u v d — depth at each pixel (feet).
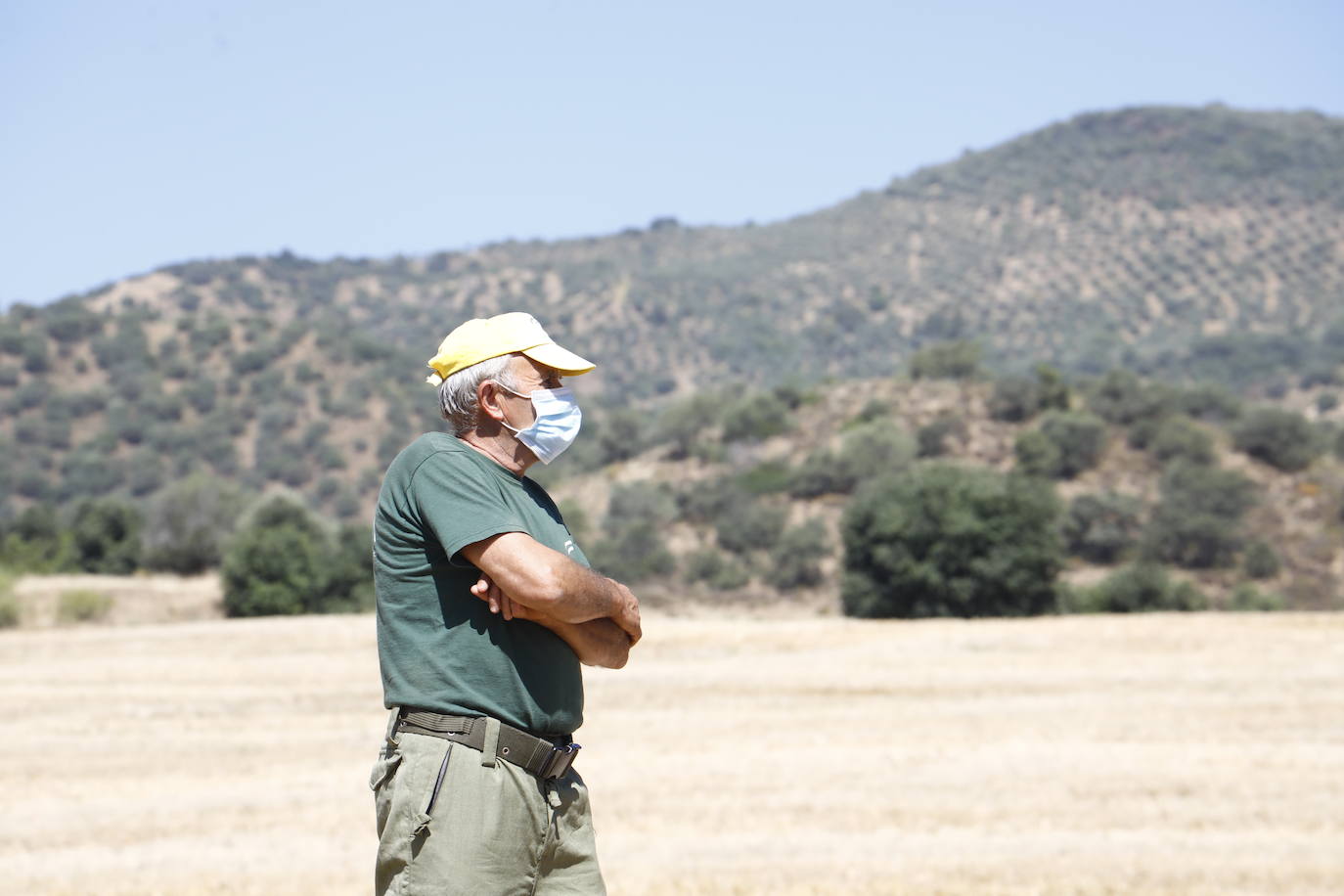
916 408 313.12
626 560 257.34
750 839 34.14
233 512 210.59
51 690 63.00
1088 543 245.04
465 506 11.73
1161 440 281.33
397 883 11.69
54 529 211.41
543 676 12.01
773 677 63.46
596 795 39.29
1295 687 56.44
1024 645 70.69
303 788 41.52
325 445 471.21
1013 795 38.60
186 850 34.06
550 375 12.95
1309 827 34.76
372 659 73.31
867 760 43.93
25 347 510.58
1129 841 33.63
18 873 32.04
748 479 289.12
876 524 139.33
